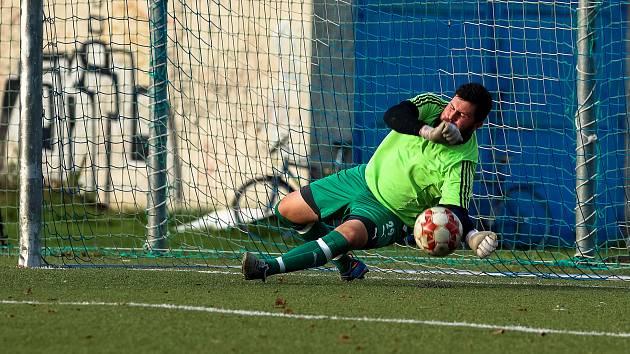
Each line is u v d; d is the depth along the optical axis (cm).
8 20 5088
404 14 3972
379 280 2789
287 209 2531
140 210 4022
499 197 3806
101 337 1655
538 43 4000
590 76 3472
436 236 2219
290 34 3766
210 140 4366
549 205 4038
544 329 1858
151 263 3216
